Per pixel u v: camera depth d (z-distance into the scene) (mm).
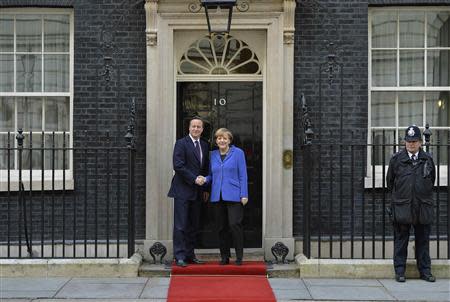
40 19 9258
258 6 8773
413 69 9398
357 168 8984
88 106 8945
